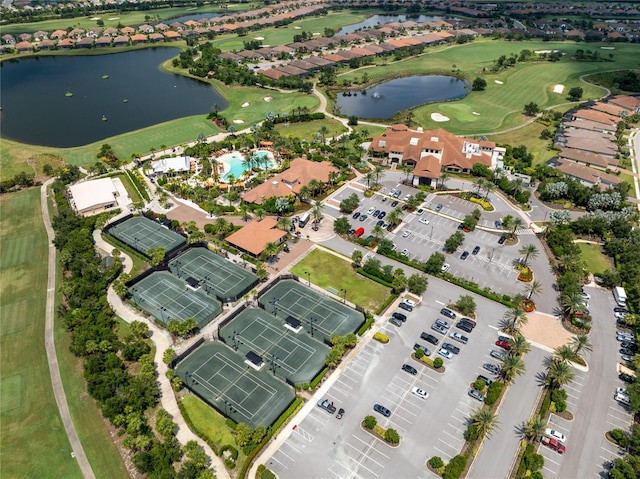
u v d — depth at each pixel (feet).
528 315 474.90
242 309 490.08
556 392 382.83
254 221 625.00
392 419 374.63
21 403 392.06
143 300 501.56
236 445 354.74
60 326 469.57
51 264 560.20
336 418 375.25
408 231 607.37
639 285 489.67
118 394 383.04
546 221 630.33
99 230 618.85
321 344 447.01
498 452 351.46
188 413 381.19
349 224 603.67
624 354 430.61
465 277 529.04
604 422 372.58
